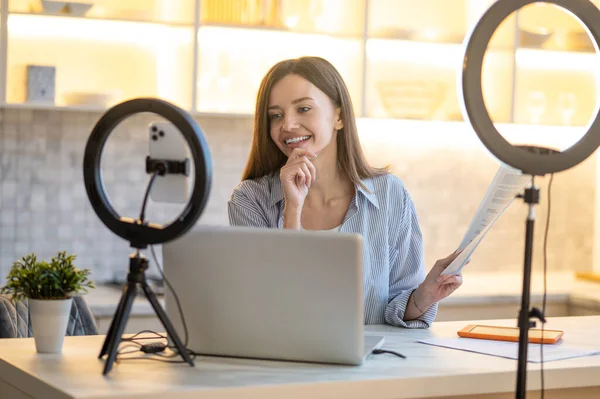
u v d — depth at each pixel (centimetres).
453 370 183
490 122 167
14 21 386
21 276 195
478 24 166
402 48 444
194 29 391
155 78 411
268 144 261
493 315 405
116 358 187
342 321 183
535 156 168
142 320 354
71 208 410
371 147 454
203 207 176
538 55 462
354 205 258
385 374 177
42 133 405
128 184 416
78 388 162
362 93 418
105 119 181
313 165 253
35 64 393
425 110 427
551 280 456
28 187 404
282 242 182
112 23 395
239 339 189
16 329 252
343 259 180
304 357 187
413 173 462
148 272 405
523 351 166
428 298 239
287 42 418
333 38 425
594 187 488
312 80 250
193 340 192
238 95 411
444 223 467
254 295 185
